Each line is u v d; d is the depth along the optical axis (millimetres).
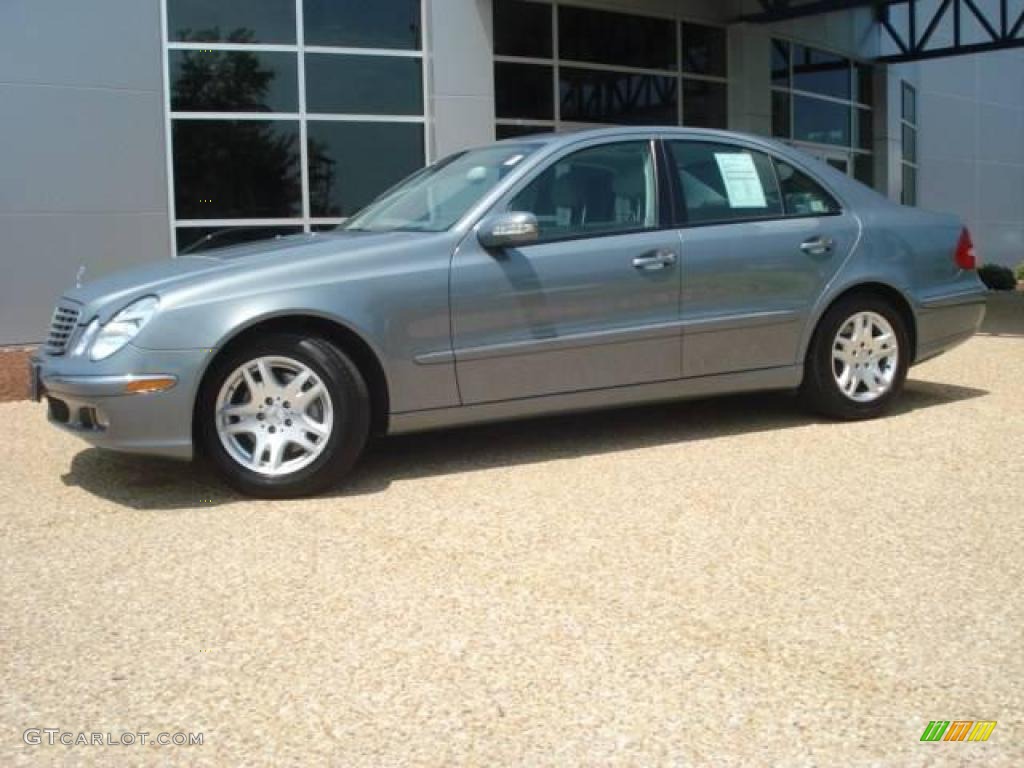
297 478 4738
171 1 11367
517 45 13320
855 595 3494
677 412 6504
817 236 5895
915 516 4324
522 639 3193
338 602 3516
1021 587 3539
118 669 3053
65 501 4848
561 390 5328
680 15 14812
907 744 2562
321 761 2533
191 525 4418
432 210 5465
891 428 5918
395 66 12367
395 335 4930
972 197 22047
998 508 4406
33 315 10977
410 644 3174
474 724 2693
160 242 11484
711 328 5613
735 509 4457
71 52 10922
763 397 6898
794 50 16969
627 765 2490
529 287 5180
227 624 3357
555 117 13711
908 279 6145
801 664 2992
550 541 4090
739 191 5824
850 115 18406
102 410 4602
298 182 12023
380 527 4320
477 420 5203
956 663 2982
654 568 3775
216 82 11602
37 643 3244
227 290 4688
